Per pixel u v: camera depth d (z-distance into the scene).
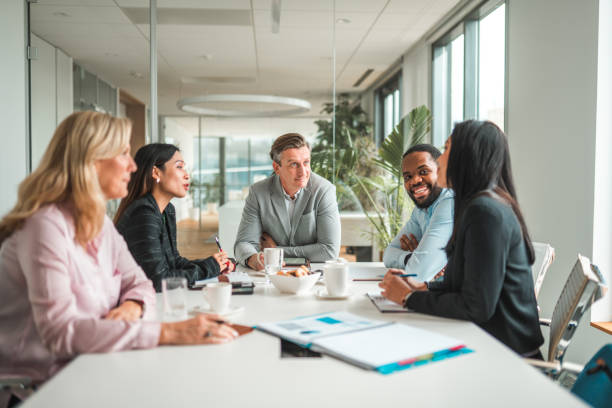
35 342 1.19
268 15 4.13
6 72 3.68
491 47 3.97
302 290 1.64
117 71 3.92
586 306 1.35
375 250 4.24
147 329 1.10
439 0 4.05
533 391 0.86
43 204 1.22
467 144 1.43
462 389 0.87
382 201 4.23
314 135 4.52
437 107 4.73
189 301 1.55
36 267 1.12
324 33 4.34
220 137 4.92
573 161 2.79
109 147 1.26
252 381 0.90
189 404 0.81
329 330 1.19
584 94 2.69
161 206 2.04
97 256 1.35
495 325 1.35
